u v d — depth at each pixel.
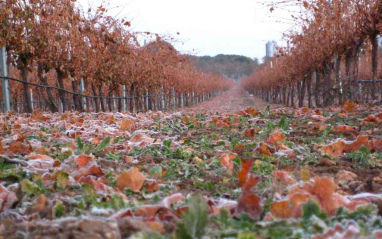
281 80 28.52
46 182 2.75
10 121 7.85
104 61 16.03
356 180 3.16
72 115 10.06
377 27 11.55
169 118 9.75
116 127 7.25
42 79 13.98
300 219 1.73
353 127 5.91
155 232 1.52
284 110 9.90
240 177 2.10
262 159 3.99
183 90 32.44
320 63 16.06
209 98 57.88
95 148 4.39
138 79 19.75
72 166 3.08
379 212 2.04
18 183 2.79
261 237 1.61
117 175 3.16
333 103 14.54
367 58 15.78
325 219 1.73
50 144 4.87
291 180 2.62
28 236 1.65
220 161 3.76
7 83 11.72
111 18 15.40
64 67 14.01
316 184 1.99
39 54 12.62
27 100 12.67
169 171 3.39
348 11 13.12
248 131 5.63
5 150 4.02
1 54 11.49
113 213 1.86
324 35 14.48
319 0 13.96
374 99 12.28
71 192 2.49
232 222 1.79
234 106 30.30
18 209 2.27
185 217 1.61
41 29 12.22
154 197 2.35
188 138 6.00
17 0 11.05
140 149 4.59
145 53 20.77
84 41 14.56
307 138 5.34
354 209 1.90
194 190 2.95
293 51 19.05
